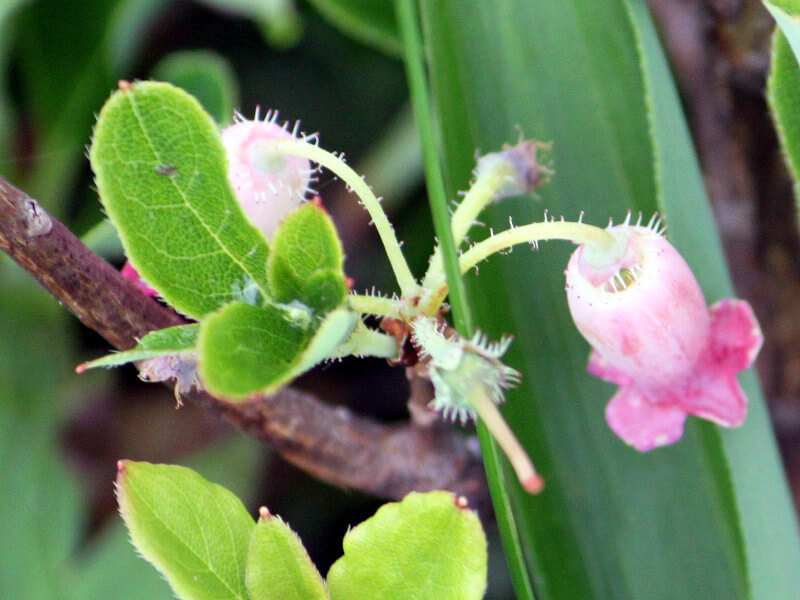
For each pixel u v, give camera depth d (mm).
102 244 178
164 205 125
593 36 162
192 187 125
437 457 163
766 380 196
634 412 142
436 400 125
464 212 143
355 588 128
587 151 161
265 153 135
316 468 162
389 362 135
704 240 155
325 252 125
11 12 192
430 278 134
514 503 153
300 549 128
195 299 127
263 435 156
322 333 118
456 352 125
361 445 161
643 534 156
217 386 119
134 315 139
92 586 196
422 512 127
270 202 136
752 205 191
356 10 188
